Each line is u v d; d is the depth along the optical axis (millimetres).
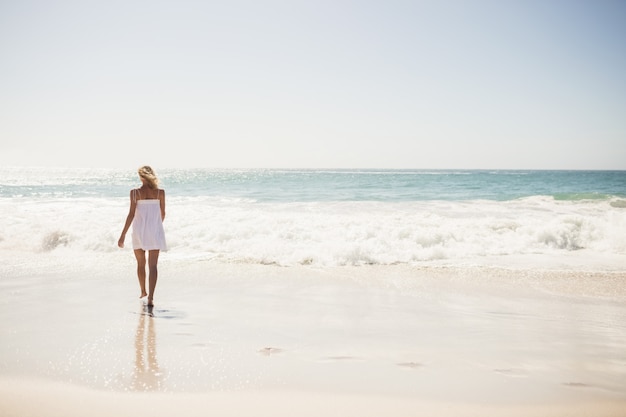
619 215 11758
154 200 5855
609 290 6695
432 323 5023
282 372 3543
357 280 7258
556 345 4344
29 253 9398
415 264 8617
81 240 10133
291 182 38438
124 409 2867
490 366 3771
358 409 2922
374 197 23781
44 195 24156
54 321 4844
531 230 11078
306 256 8883
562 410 2961
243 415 2807
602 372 3678
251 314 5254
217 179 49031
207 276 7434
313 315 5262
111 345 4102
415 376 3518
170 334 4461
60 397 3035
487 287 6852
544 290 6691
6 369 3510
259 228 10898
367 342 4336
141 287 5926
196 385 3266
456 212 15500
